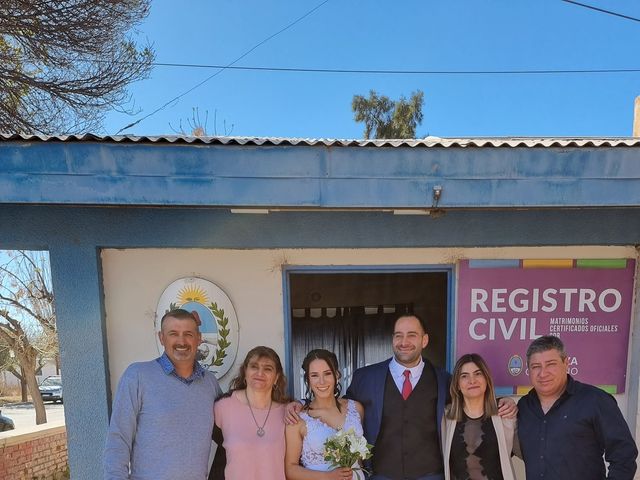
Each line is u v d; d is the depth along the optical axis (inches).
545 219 114.0
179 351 86.0
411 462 93.1
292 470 89.3
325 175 85.7
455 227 113.3
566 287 117.1
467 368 89.0
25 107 298.0
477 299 116.6
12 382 1056.2
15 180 83.3
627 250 117.7
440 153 86.5
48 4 277.1
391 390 96.0
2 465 189.5
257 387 88.2
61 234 108.0
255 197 85.6
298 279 118.9
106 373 110.7
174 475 81.9
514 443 91.4
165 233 109.9
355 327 120.9
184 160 84.5
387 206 87.0
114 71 318.3
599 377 118.6
